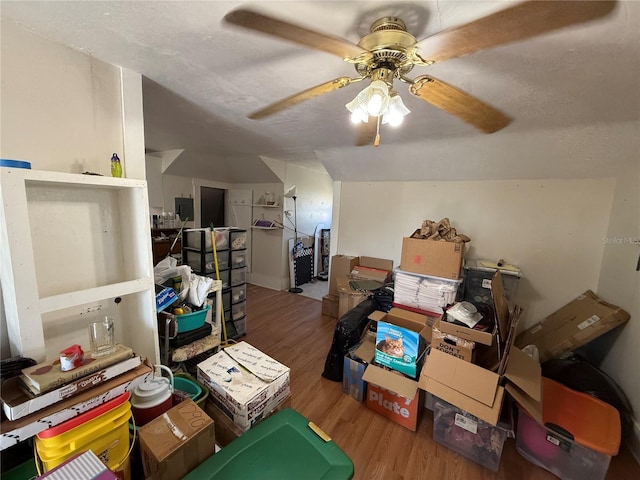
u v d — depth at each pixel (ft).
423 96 4.19
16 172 3.15
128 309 5.03
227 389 4.64
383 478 4.96
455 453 5.49
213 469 3.40
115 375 3.49
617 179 7.63
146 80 5.01
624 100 4.81
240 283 9.73
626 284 6.65
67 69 4.00
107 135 4.52
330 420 6.23
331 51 3.21
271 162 13.43
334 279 12.02
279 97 5.65
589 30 2.97
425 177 10.43
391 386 5.98
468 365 5.39
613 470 5.21
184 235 8.81
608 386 5.98
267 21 2.81
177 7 3.02
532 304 9.06
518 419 5.60
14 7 3.11
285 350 9.20
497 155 8.19
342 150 10.09
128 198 4.66
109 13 3.19
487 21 2.82
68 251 4.31
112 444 3.42
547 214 8.70
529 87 4.53
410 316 7.45
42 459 3.02
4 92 3.50
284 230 15.33
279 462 3.55
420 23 3.04
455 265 7.71
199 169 14.34
